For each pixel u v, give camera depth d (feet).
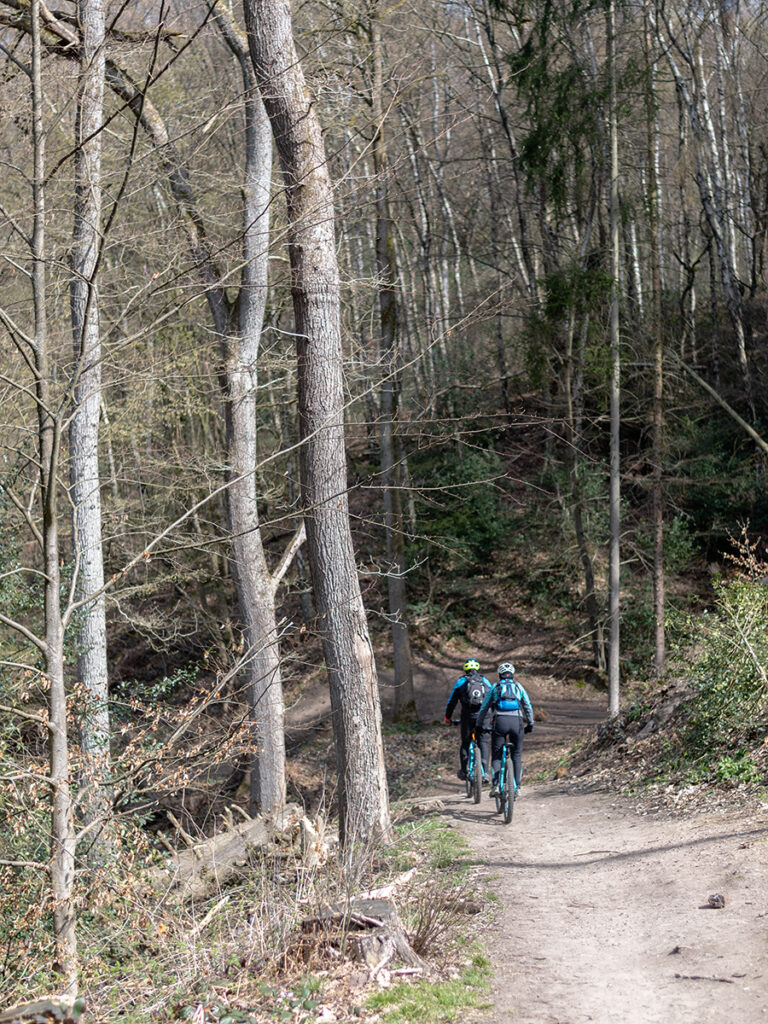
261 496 50.52
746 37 88.38
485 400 97.55
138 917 21.33
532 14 75.92
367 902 19.02
